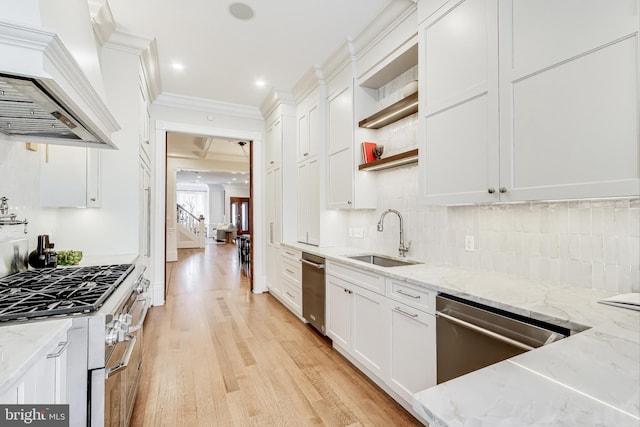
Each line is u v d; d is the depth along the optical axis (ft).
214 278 18.93
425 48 6.51
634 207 4.40
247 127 15.33
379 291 6.74
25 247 6.31
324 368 7.79
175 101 13.67
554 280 5.29
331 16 8.14
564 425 1.48
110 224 8.72
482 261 6.49
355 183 9.47
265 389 6.85
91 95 4.24
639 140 3.46
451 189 5.87
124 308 4.79
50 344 2.92
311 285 10.09
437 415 1.60
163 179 13.47
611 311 3.78
